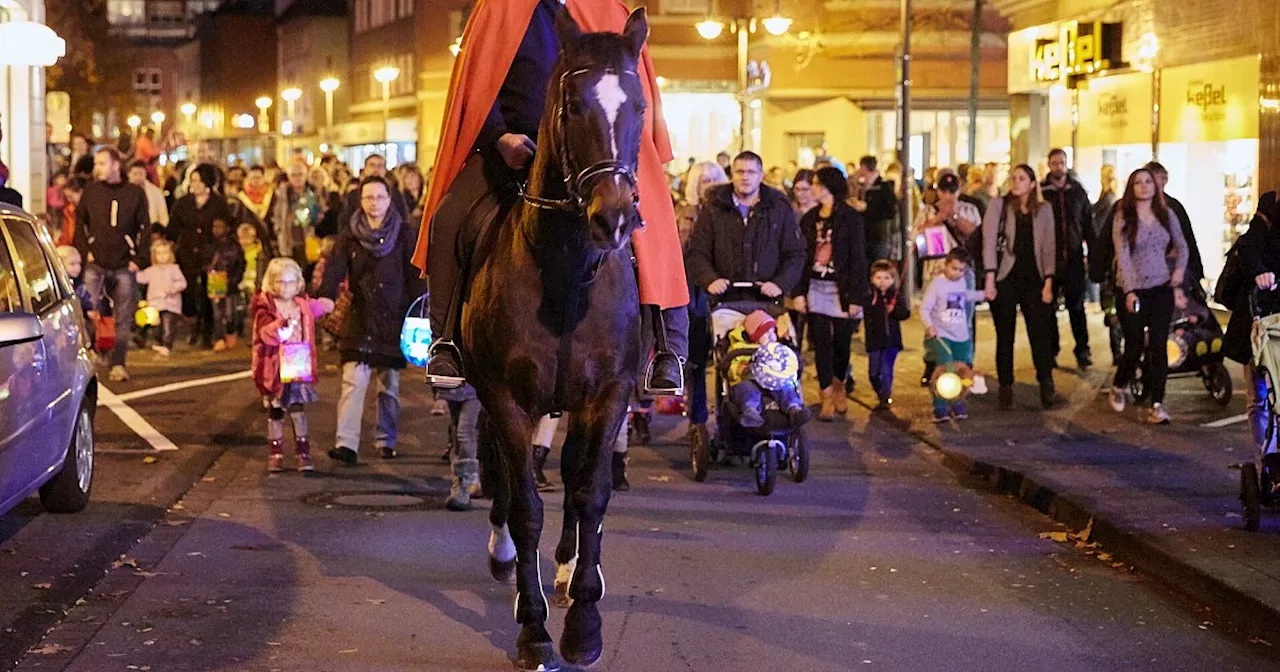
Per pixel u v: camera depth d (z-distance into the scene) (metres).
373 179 11.85
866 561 8.94
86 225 17.48
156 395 16.25
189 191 21.12
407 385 17.41
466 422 10.28
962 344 13.96
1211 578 8.04
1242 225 20.58
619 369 6.72
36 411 8.96
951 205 17.20
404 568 8.68
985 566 8.86
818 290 14.41
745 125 31.27
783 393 11.05
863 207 19.98
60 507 9.98
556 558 7.42
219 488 11.16
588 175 6.00
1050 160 16.95
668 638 7.31
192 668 6.82
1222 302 10.05
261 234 22.58
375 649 7.10
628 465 12.20
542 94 7.36
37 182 22.77
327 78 59.03
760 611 7.80
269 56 94.44
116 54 68.81
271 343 11.67
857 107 40.44
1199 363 14.58
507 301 6.61
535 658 6.69
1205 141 20.98
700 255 11.55
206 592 8.13
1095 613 7.85
